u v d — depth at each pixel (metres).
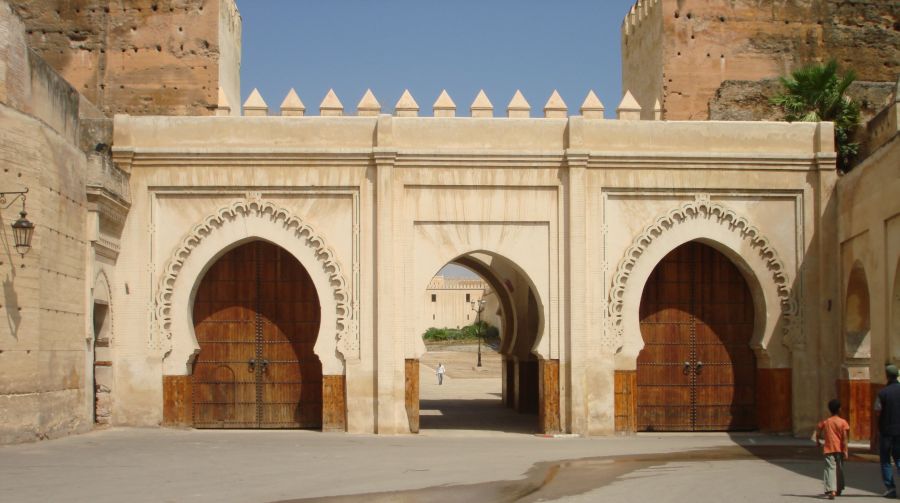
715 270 18.58
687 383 18.39
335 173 17.36
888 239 14.98
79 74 21.30
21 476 10.82
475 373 48.19
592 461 13.38
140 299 17.16
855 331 17.09
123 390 17.02
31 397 13.73
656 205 17.72
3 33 13.38
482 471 12.13
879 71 21.94
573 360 17.19
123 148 17.16
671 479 11.61
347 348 17.17
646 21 22.75
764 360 17.94
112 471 11.37
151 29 21.34
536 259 17.58
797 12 21.56
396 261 17.23
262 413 17.89
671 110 20.95
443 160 17.39
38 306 13.81
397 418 17.03
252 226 17.41
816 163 17.75
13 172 13.45
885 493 10.73
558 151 17.47
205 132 17.41
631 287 17.64
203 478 11.05
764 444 16.12
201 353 17.94
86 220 15.67
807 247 17.75
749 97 21.09
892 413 10.55
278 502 9.69
